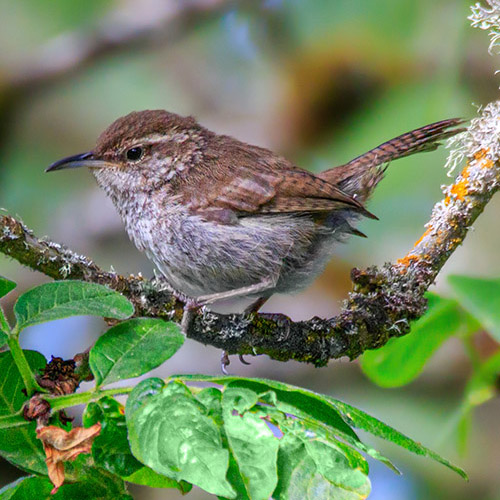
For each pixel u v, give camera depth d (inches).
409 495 449.4
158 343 182.4
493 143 315.9
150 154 374.6
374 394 486.3
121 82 574.6
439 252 316.5
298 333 301.3
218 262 363.9
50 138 564.7
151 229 371.2
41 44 559.8
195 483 153.9
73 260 249.9
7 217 238.1
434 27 435.8
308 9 507.8
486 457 461.1
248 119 558.9
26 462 193.9
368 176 402.9
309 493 163.5
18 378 204.1
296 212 369.4
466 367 486.9
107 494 195.0
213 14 531.5
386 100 446.0
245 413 164.9
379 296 309.7
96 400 182.4
